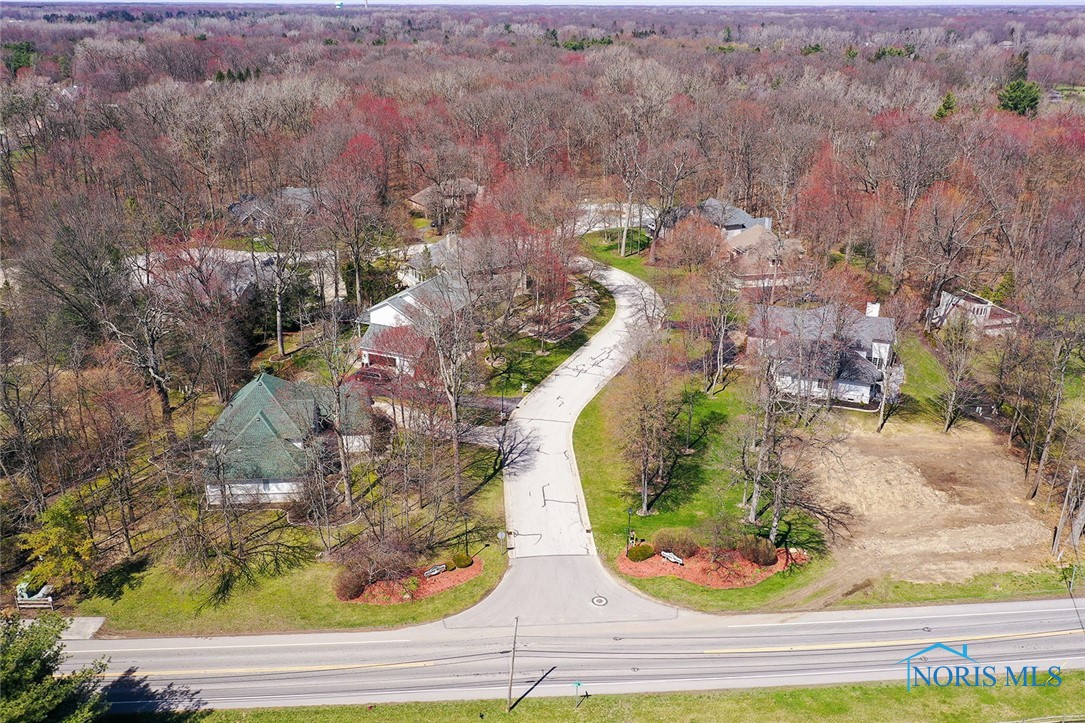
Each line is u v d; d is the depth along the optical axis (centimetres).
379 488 6775
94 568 5812
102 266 8494
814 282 8712
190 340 8469
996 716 4600
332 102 16525
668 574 5812
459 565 5872
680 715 4631
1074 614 5412
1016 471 7106
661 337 8612
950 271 10062
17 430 6694
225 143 14275
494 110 15988
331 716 4653
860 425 7869
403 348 7819
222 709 4706
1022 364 8144
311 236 9838
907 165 11294
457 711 4681
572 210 11581
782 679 4897
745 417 7712
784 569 5881
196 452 6519
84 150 13050
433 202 13075
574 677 4931
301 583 5738
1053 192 11844
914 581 5750
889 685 4838
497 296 9288
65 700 4244
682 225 11256
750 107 16088
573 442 7525
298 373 8738
